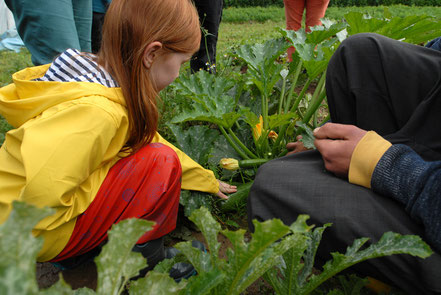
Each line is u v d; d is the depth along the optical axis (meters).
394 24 1.69
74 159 0.96
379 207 0.92
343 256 0.68
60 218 0.99
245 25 10.84
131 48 1.07
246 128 1.96
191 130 1.75
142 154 1.17
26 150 0.94
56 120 0.98
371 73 1.10
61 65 1.09
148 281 0.49
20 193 0.97
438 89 0.97
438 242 0.81
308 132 1.40
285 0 3.12
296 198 0.99
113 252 0.43
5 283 0.27
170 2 1.08
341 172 1.02
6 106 1.07
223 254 1.40
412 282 0.88
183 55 1.20
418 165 0.88
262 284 1.21
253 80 1.83
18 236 0.32
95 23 2.56
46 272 1.33
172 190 1.18
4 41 5.34
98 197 1.09
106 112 1.02
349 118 1.19
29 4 1.57
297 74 1.94
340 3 19.28
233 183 1.73
